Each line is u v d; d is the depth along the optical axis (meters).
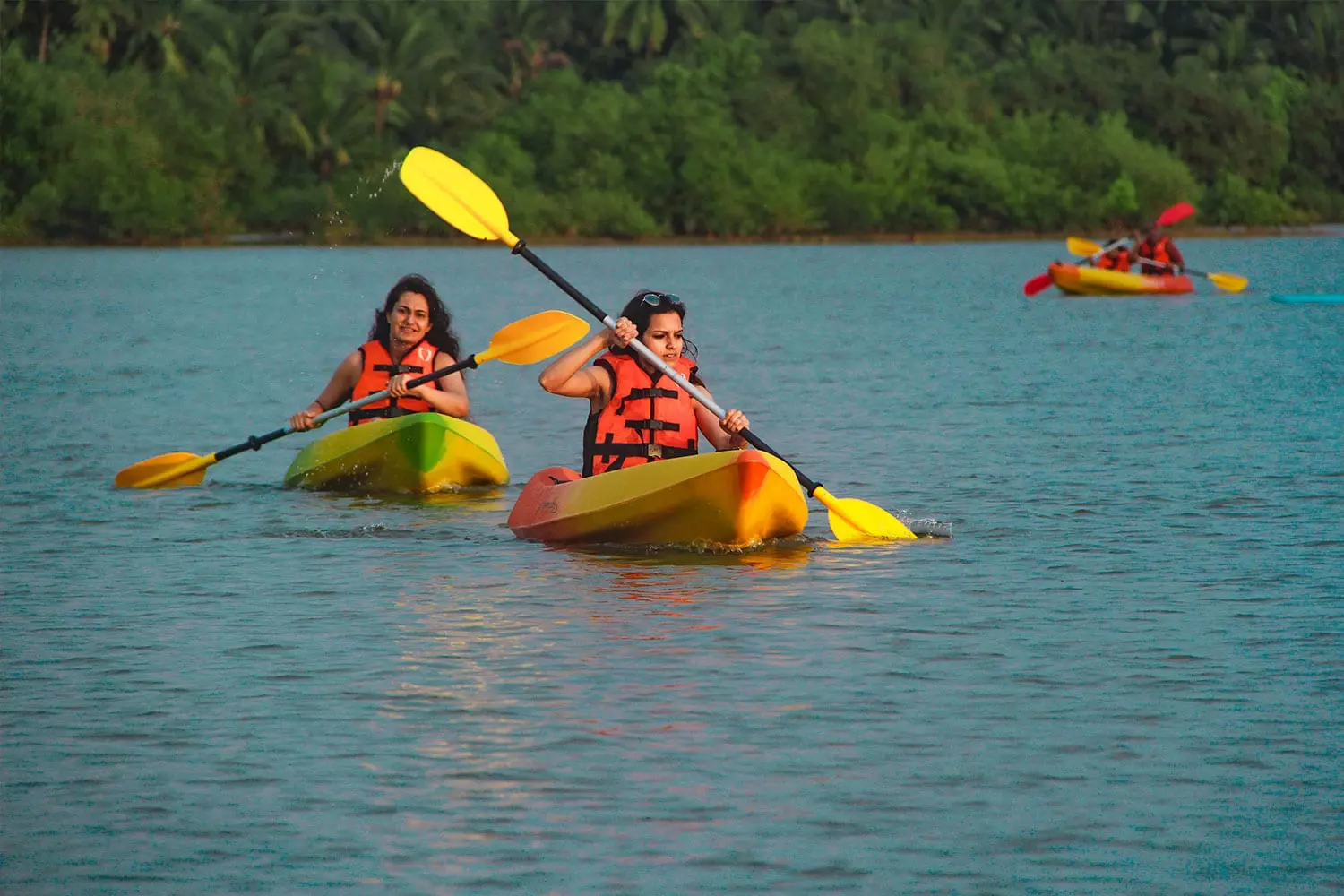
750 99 176.75
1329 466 29.97
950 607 19.70
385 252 152.25
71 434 36.22
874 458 31.55
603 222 165.38
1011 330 64.38
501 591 20.62
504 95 195.38
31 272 114.25
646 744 14.72
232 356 55.69
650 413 24.56
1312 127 196.62
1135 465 30.39
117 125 154.88
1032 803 13.36
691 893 11.73
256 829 12.87
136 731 15.13
